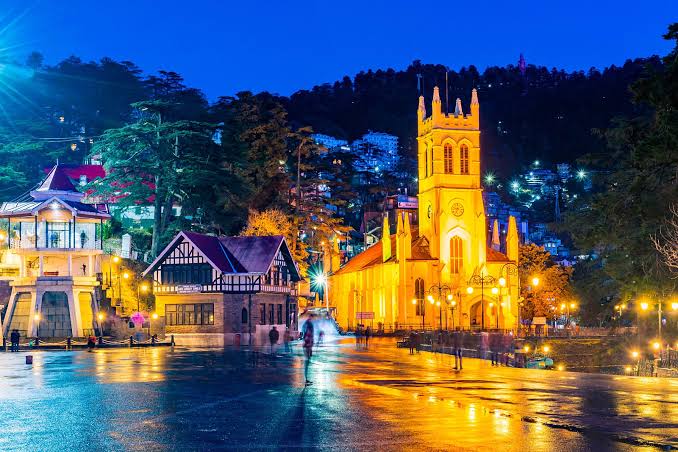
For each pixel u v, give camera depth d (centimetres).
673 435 1953
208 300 9088
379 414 2367
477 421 2209
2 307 8656
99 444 1891
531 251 14588
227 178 10925
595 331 11462
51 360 5272
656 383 3384
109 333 8694
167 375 3881
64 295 8569
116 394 2986
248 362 4941
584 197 9356
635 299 8525
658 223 6291
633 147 6312
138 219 12544
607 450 1772
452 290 12781
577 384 3341
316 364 4762
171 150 10831
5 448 1844
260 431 2064
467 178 13500
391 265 13512
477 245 13288
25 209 9025
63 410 2516
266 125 13550
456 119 13600
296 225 12750
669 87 4956
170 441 1925
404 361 5150
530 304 14012
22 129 14550
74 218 8988
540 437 1941
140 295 9725
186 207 11100
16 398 2869
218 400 2761
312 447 1833
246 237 9756
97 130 18038
